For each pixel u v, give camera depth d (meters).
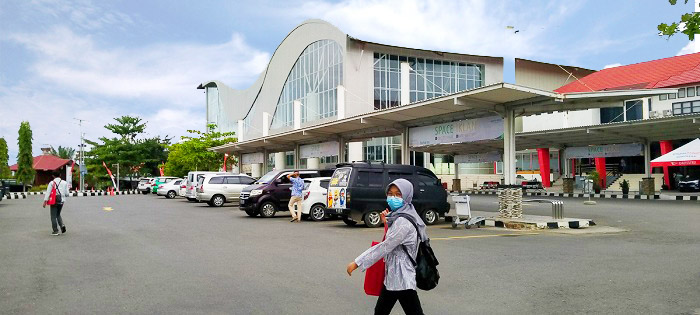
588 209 18.98
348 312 5.31
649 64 44.41
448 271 7.36
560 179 42.22
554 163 47.16
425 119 20.14
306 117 47.94
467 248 9.59
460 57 46.78
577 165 44.91
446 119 19.05
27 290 6.37
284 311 5.36
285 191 17.97
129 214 18.78
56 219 12.50
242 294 6.10
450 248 9.61
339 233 12.57
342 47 42.06
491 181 47.72
